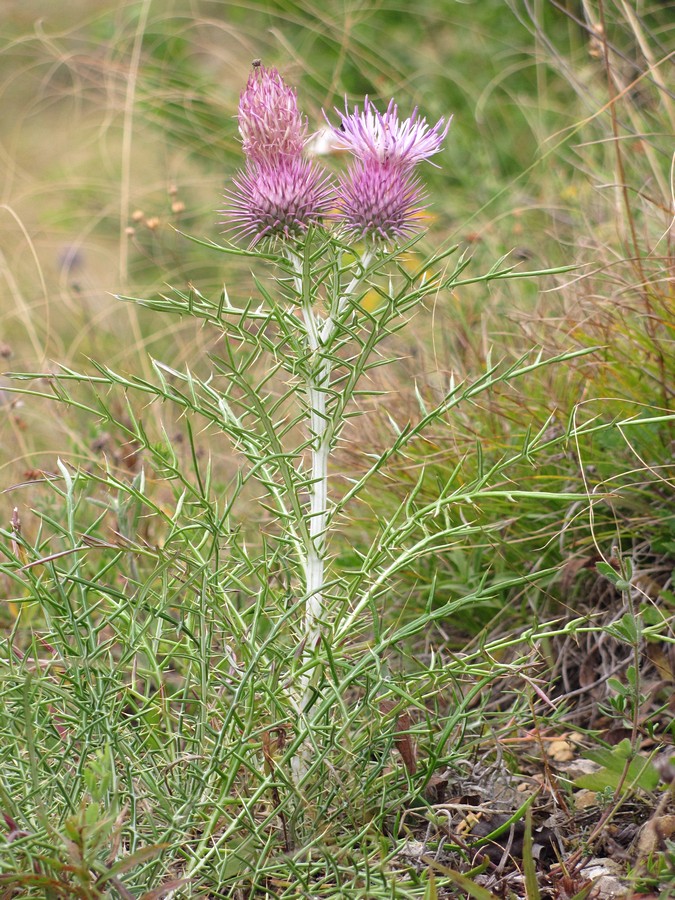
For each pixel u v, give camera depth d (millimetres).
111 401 1438
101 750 899
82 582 910
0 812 863
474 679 1057
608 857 925
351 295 910
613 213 1328
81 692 915
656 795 951
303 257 911
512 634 1099
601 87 1756
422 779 913
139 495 932
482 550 1134
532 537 1122
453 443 1172
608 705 1044
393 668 1074
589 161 1566
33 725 904
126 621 953
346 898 875
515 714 947
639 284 1158
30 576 917
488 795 961
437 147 928
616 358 1168
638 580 1078
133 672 922
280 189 915
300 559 941
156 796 888
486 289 1446
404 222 927
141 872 870
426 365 1290
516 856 936
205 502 925
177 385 1458
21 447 1314
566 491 1129
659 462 1119
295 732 908
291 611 901
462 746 958
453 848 918
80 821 837
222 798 879
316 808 909
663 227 1240
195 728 943
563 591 1101
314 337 928
